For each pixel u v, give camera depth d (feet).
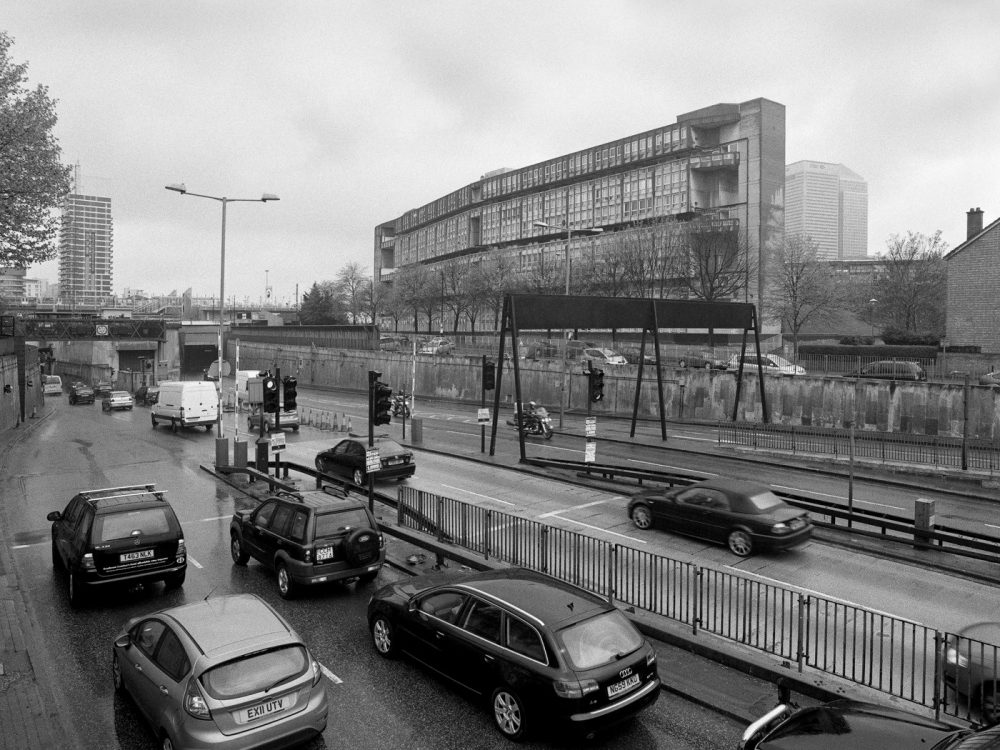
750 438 101.09
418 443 108.78
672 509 56.95
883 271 273.95
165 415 132.77
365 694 30.76
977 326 138.31
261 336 315.37
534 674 26.07
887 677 32.07
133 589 44.60
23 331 191.72
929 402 106.52
